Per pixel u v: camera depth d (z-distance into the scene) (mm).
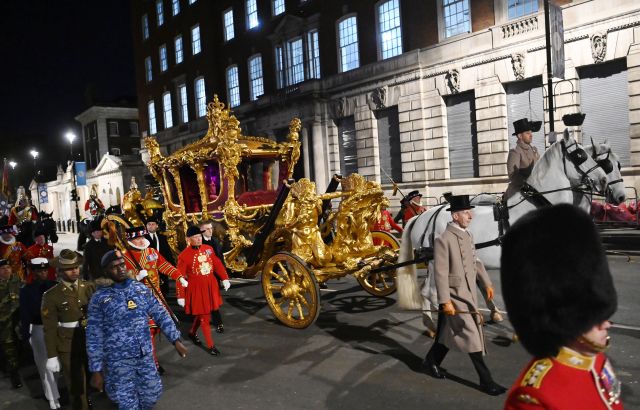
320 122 26078
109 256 4531
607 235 13172
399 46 22844
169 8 39125
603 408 1619
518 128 7477
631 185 15898
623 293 8516
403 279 7059
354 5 24359
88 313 4500
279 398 5488
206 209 10680
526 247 1583
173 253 11438
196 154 10570
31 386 6535
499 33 18844
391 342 7043
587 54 16703
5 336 6438
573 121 9383
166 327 4656
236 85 33125
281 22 28062
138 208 11477
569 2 17156
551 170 7129
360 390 5531
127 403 4371
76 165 33750
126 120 53719
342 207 8273
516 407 1651
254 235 9766
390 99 22922
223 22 33719
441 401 5098
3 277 6570
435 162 21547
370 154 24062
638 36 15555
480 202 7754
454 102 21047
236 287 11836
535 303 1556
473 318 5305
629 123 16078
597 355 1701
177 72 38781
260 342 7531
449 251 5395
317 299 7566
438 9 20969
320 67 26359
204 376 6336
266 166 12523
